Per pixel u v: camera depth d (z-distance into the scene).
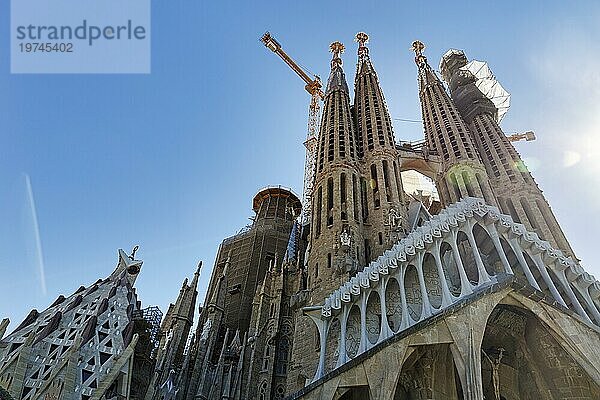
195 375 58.28
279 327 58.91
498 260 43.91
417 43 101.88
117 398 41.62
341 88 77.50
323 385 34.84
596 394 35.56
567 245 58.41
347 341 39.81
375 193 60.72
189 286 71.75
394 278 40.06
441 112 79.88
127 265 63.59
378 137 67.56
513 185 66.81
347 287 41.81
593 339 35.16
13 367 41.22
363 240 53.97
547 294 38.81
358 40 97.06
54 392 38.28
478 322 32.38
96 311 51.41
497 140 74.38
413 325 33.59
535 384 38.31
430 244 38.97
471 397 28.94
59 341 46.22
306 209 93.62
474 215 40.31
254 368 56.28
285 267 66.44
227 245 87.94
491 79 93.88
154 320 55.31
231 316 72.50
